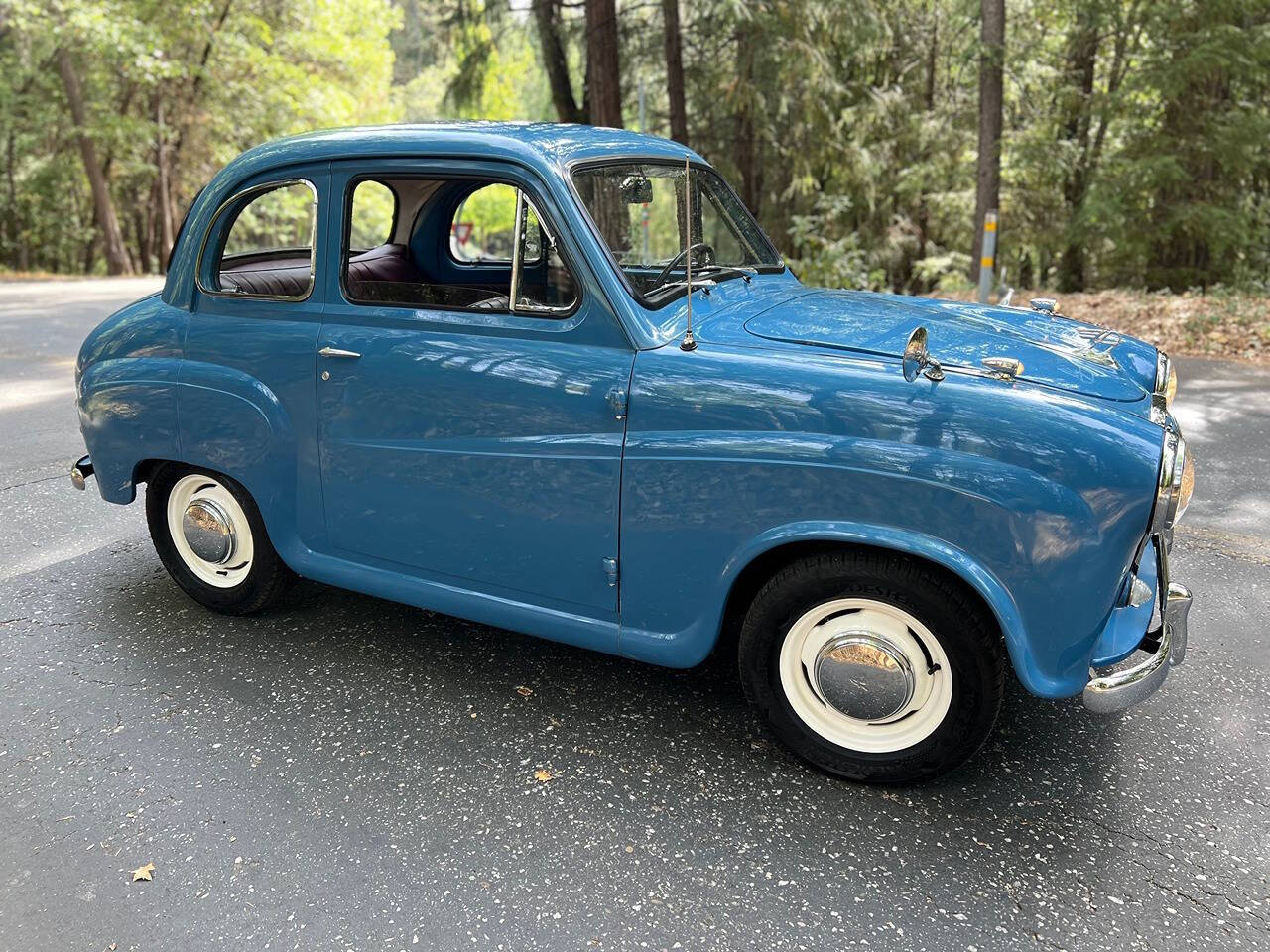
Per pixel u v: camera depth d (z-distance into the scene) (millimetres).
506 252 3576
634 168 3055
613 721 3049
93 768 2775
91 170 26938
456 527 3012
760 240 3695
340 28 30562
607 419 2674
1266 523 4605
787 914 2221
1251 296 10781
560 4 16219
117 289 16734
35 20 21328
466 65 16859
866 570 2488
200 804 2615
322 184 3080
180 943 2129
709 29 16891
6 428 6508
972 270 14953
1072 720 3045
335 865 2383
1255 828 2516
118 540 4523
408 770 2781
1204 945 2119
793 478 2471
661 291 2824
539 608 2982
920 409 2371
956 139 19578
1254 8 13086
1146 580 2713
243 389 3266
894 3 19469
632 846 2459
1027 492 2277
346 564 3307
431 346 2914
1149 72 13500
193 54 27219
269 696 3182
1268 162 14195
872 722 2643
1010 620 2340
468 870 2369
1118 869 2367
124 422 3553
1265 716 3043
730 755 2867
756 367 2539
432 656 3461
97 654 3447
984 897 2273
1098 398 2488
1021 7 16625
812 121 17031
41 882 2316
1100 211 14070
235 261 3789
